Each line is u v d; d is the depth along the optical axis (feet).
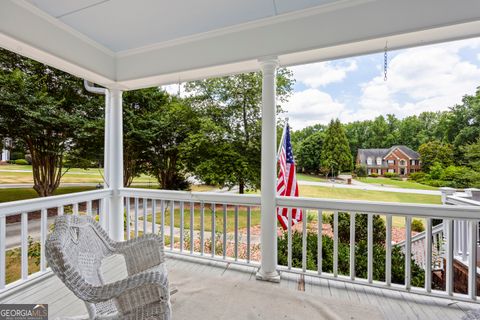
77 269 4.08
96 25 7.80
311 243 10.34
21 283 7.09
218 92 15.79
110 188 10.19
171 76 9.23
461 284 8.50
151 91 17.33
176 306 6.07
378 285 6.91
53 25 7.42
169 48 8.89
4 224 6.70
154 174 17.39
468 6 5.63
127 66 9.61
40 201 7.57
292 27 7.14
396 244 9.41
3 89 11.02
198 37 8.37
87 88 10.53
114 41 8.85
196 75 9.14
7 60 11.51
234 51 7.88
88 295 3.64
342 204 7.13
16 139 11.53
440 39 6.42
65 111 13.15
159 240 5.46
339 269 9.43
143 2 6.66
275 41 7.33
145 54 9.30
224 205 8.73
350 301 6.35
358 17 6.48
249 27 7.66
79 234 4.62
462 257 8.45
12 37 6.38
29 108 11.62
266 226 7.52
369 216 6.98
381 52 7.09
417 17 5.99
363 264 9.20
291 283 7.32
